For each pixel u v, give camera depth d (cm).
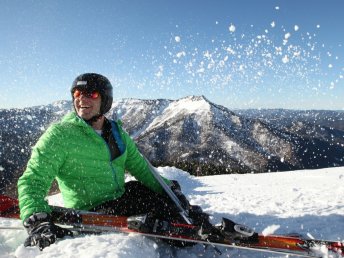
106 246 198
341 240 296
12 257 198
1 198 272
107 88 267
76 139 254
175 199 270
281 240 223
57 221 241
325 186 645
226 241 225
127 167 307
